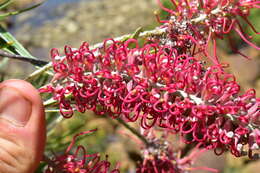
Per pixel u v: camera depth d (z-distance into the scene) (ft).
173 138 0.90
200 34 0.65
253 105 0.56
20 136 0.60
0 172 0.61
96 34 4.21
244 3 0.63
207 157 1.20
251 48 2.44
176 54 0.58
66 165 0.66
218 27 0.64
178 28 0.64
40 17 4.34
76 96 0.59
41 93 0.65
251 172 2.05
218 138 0.57
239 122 0.56
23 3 3.15
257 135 0.55
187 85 0.56
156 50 0.60
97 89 0.58
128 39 0.60
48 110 0.65
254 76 2.36
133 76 0.57
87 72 0.58
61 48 3.84
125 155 2.08
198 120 0.57
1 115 0.59
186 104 0.56
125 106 0.58
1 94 0.59
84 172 0.66
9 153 0.60
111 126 2.23
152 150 0.86
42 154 0.63
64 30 4.17
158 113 0.58
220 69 0.57
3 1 0.72
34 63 0.62
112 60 0.58
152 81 0.57
